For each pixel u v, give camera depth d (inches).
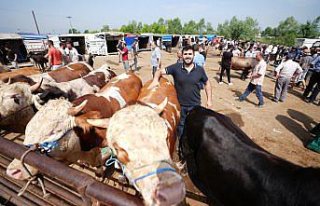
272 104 317.1
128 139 68.7
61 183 95.7
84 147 108.3
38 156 58.0
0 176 101.3
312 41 1209.4
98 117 119.3
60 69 261.4
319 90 322.3
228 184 92.7
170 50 1227.2
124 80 182.9
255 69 294.8
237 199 89.4
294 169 77.7
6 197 89.7
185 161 135.8
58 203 78.7
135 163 66.2
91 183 48.5
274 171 79.5
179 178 62.0
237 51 651.5
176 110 144.4
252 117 263.4
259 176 81.5
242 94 355.3
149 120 75.1
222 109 289.4
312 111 292.8
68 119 97.0
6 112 141.3
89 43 1085.1
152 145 68.5
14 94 141.9
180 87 152.6
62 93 171.3
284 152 187.5
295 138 213.3
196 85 149.5
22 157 59.2
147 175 62.9
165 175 62.0
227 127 108.3
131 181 67.8
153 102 136.3
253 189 81.7
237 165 90.7
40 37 900.0
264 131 226.5
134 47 598.9
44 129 90.0
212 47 1572.3
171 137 119.3
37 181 89.8
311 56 408.2
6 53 732.7
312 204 65.1
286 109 296.8
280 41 2042.3
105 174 125.2
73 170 52.2
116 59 890.7
